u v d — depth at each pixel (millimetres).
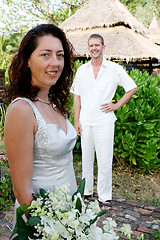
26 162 1096
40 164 1205
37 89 1228
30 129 1109
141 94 4539
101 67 3061
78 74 3234
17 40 19781
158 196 3785
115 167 4730
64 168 1279
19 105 1107
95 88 3119
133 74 4734
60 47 1199
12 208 3189
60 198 1038
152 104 4555
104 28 9539
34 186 1200
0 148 5617
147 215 3256
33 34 1156
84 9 10523
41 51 1148
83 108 3242
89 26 9633
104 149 3166
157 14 25406
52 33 1187
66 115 1497
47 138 1173
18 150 1082
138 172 4539
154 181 4254
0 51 17766
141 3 24734
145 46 9219
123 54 8477
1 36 18797
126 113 4465
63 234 967
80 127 3299
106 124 3125
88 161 3352
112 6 9984
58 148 1211
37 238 1043
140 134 4457
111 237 1057
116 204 3500
